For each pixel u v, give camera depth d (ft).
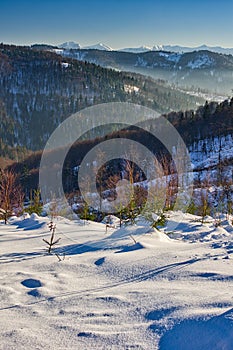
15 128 416.67
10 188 25.96
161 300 8.00
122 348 6.10
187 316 6.79
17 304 8.64
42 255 13.55
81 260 12.30
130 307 7.86
